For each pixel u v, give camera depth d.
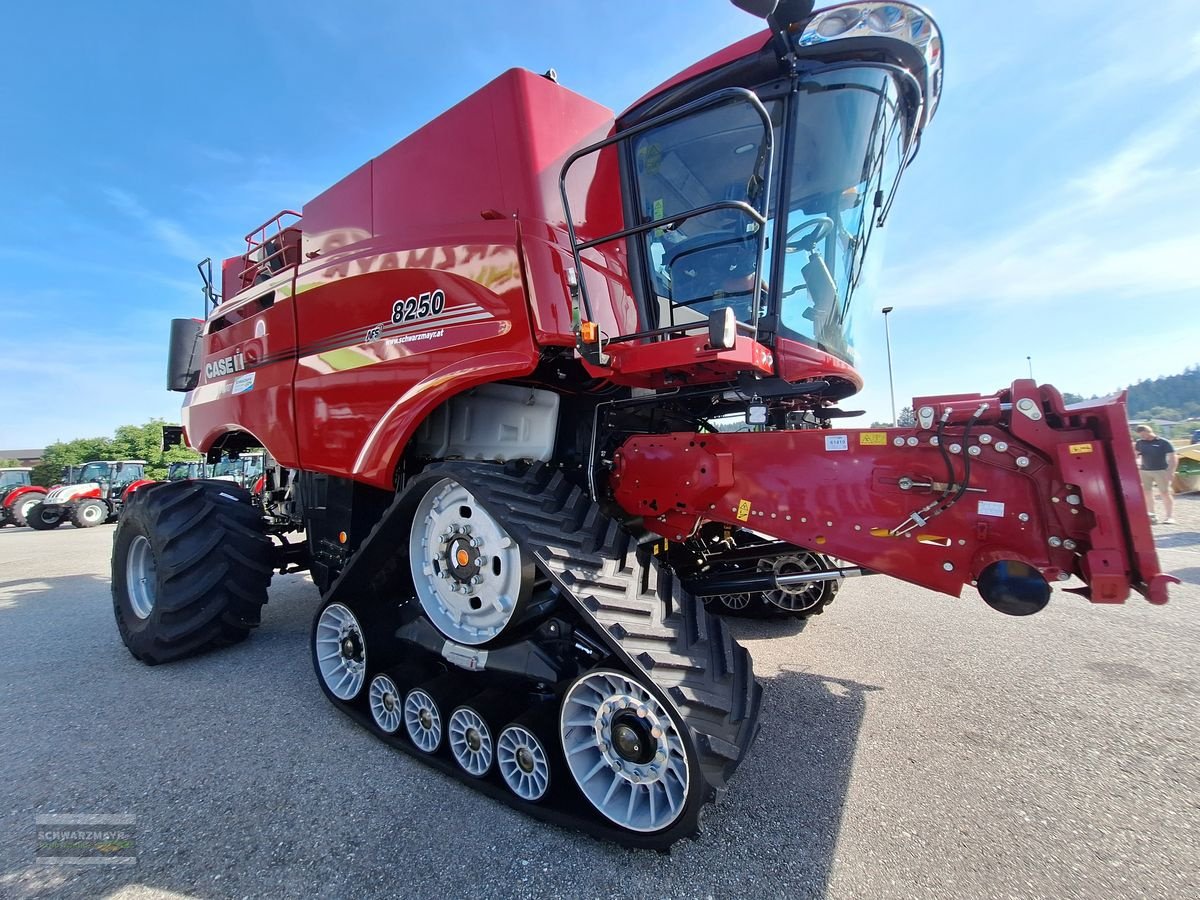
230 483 4.30
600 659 2.22
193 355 5.30
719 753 1.89
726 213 2.68
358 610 2.91
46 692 3.44
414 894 1.82
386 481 2.86
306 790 2.39
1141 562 1.84
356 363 3.08
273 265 4.04
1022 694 3.14
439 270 2.75
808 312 2.83
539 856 1.99
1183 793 2.27
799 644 3.96
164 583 3.65
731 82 2.53
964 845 2.00
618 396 3.01
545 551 2.19
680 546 3.49
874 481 2.25
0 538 14.38
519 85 2.62
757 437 2.46
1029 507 2.02
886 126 2.65
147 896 1.82
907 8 2.32
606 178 2.98
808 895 1.79
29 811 2.27
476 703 2.40
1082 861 1.91
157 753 2.71
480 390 2.95
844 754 2.58
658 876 1.88
